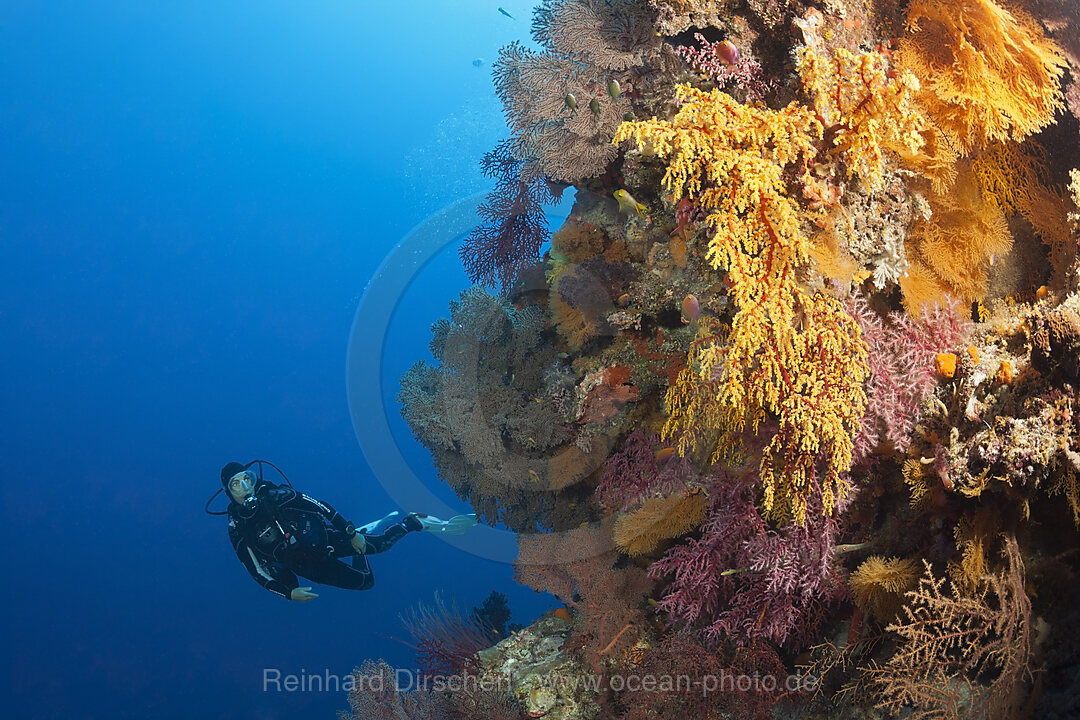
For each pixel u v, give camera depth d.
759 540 2.59
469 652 4.19
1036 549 2.41
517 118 2.94
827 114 2.08
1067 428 2.06
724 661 2.98
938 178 2.31
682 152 1.95
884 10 2.45
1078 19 2.42
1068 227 2.45
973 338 2.37
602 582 3.37
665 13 2.47
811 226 2.17
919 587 2.27
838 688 2.72
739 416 2.28
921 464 2.31
